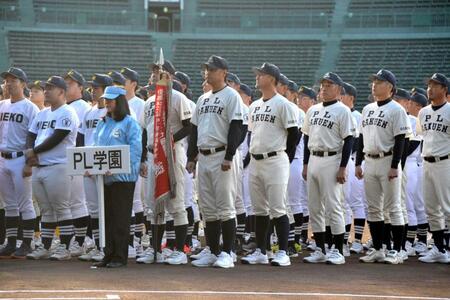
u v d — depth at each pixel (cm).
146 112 1123
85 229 1176
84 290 798
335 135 1125
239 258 1196
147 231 1359
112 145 1006
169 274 943
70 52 4281
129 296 769
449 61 4166
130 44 4381
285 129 1089
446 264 1180
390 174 1148
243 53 4378
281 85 1270
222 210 1046
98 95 1147
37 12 4391
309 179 1146
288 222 1100
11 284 838
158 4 4603
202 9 4591
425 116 1216
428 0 4366
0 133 1188
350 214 1324
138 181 1282
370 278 972
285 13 4525
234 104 1035
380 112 1159
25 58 4206
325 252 1155
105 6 4559
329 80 1123
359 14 4400
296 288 860
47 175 1120
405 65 4184
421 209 1403
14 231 1190
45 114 1142
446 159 1195
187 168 1075
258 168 1095
